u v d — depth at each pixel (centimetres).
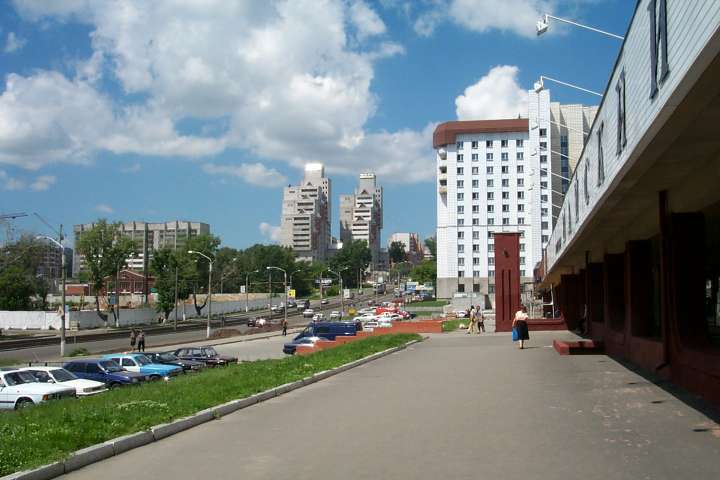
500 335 4450
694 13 784
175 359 3469
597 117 1720
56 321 8494
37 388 2064
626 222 2000
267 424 1237
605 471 806
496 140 12138
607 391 1484
